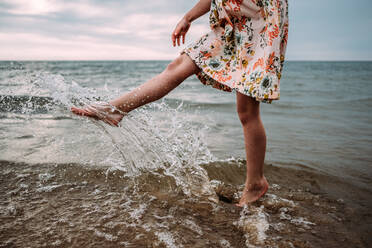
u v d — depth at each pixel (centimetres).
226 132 320
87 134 271
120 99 146
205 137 293
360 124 385
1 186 159
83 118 170
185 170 193
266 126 365
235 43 144
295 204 156
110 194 158
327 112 493
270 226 132
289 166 214
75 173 183
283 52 145
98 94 171
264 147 154
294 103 612
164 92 147
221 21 145
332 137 308
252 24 136
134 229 124
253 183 158
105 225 125
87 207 141
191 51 148
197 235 122
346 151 255
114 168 193
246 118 149
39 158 205
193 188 171
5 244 108
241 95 144
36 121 317
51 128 291
